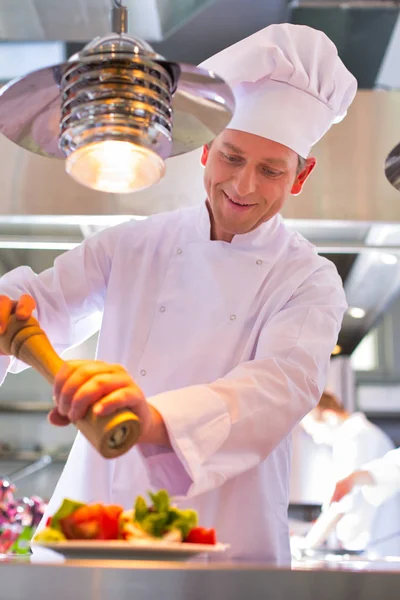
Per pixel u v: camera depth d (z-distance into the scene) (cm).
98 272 143
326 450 419
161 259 140
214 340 130
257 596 68
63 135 99
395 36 214
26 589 68
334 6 195
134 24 167
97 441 83
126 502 121
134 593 67
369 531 330
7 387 417
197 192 195
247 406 109
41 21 167
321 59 125
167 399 102
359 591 68
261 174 124
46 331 143
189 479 102
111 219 200
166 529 87
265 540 122
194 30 210
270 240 138
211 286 133
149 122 96
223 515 121
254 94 122
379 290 297
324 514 295
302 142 126
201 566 68
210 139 110
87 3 158
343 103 136
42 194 197
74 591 67
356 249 228
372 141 200
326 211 199
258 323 132
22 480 445
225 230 132
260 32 125
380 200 198
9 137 109
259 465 124
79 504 85
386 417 536
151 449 101
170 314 134
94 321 150
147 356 132
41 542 80
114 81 95
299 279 135
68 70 95
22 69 216
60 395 87
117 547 78
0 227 215
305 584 68
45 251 237
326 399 396
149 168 100
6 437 439
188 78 97
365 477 291
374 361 534
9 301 100
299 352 123
